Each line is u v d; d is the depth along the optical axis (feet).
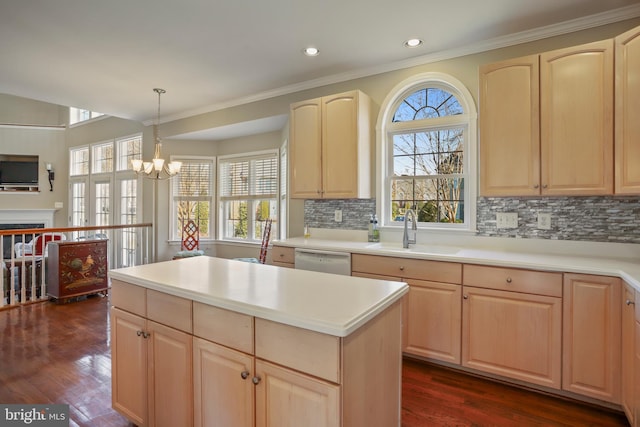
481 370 7.61
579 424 6.23
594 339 6.44
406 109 10.77
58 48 9.71
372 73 11.07
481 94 8.44
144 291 5.55
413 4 7.59
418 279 8.32
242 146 17.22
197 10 7.83
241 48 9.73
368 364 4.10
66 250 13.61
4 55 10.16
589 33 8.16
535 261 7.19
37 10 7.77
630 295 5.82
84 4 7.55
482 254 8.20
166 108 15.66
